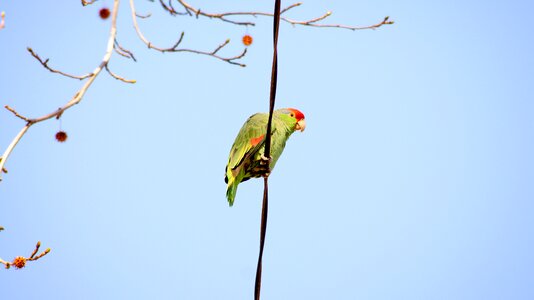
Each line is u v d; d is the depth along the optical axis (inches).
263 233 376.8
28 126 305.4
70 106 322.0
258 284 371.2
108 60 353.7
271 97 365.4
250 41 454.0
